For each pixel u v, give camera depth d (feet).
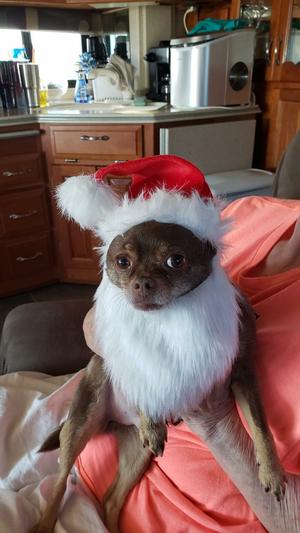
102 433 2.88
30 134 6.86
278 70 7.24
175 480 2.55
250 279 2.77
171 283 1.93
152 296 1.90
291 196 4.02
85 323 2.79
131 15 8.41
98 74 8.38
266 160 7.97
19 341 3.61
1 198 6.99
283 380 2.19
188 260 1.96
